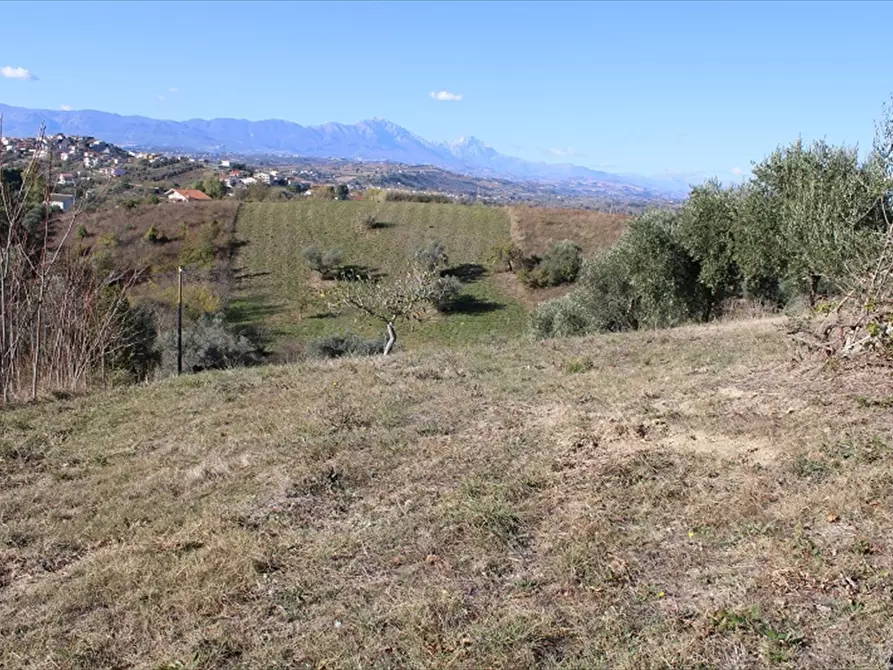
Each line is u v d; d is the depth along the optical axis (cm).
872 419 592
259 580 459
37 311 1111
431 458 655
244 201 6675
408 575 449
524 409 801
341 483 617
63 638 421
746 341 1085
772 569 395
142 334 2516
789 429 602
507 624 381
